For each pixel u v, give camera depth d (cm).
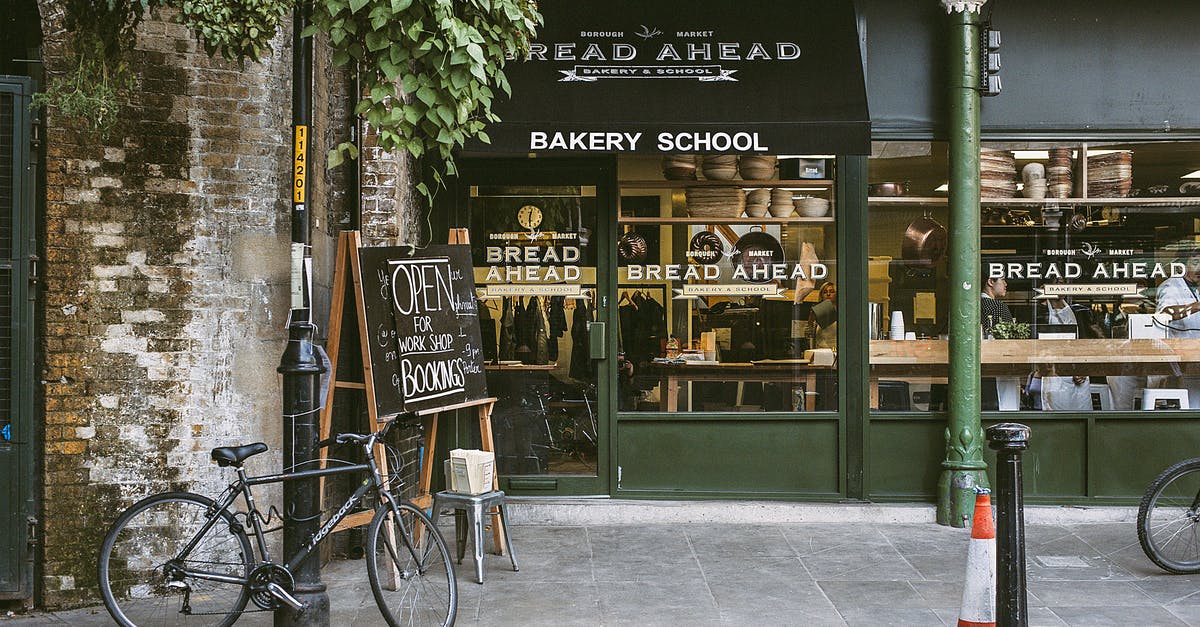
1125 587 557
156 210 550
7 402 530
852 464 712
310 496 470
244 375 570
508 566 599
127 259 545
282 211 584
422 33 451
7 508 527
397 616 484
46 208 529
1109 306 729
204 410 559
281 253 584
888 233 720
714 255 726
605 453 722
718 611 516
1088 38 709
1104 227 729
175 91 555
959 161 685
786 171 724
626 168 726
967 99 683
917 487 715
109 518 542
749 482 718
